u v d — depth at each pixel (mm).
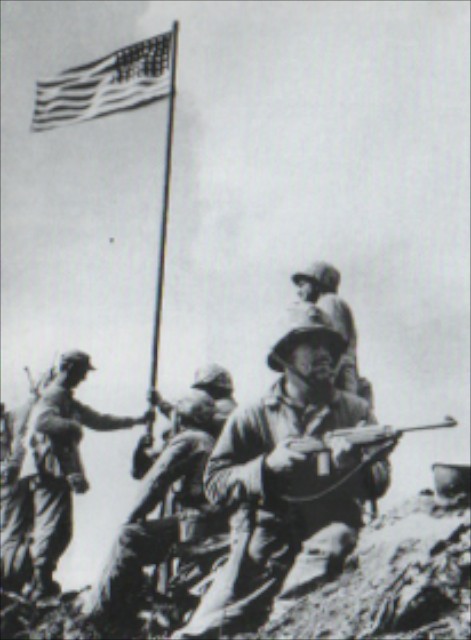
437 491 13359
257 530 14445
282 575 14234
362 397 15445
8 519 17234
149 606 15383
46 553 16734
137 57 18844
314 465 14328
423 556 12859
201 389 16031
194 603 15109
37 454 17016
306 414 14789
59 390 17219
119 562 15406
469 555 12711
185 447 15484
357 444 14180
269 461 14398
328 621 12984
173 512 15711
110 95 18859
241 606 14172
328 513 14227
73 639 15586
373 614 12648
